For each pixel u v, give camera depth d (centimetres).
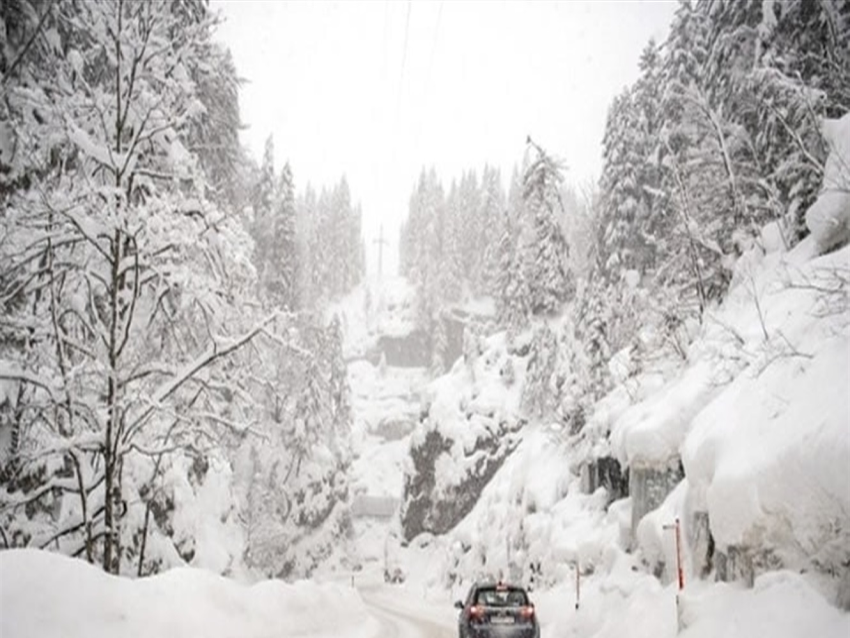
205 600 1115
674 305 2272
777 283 1755
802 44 2464
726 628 907
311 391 6178
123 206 1264
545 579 2695
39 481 1484
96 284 1369
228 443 1484
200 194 1437
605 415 2739
